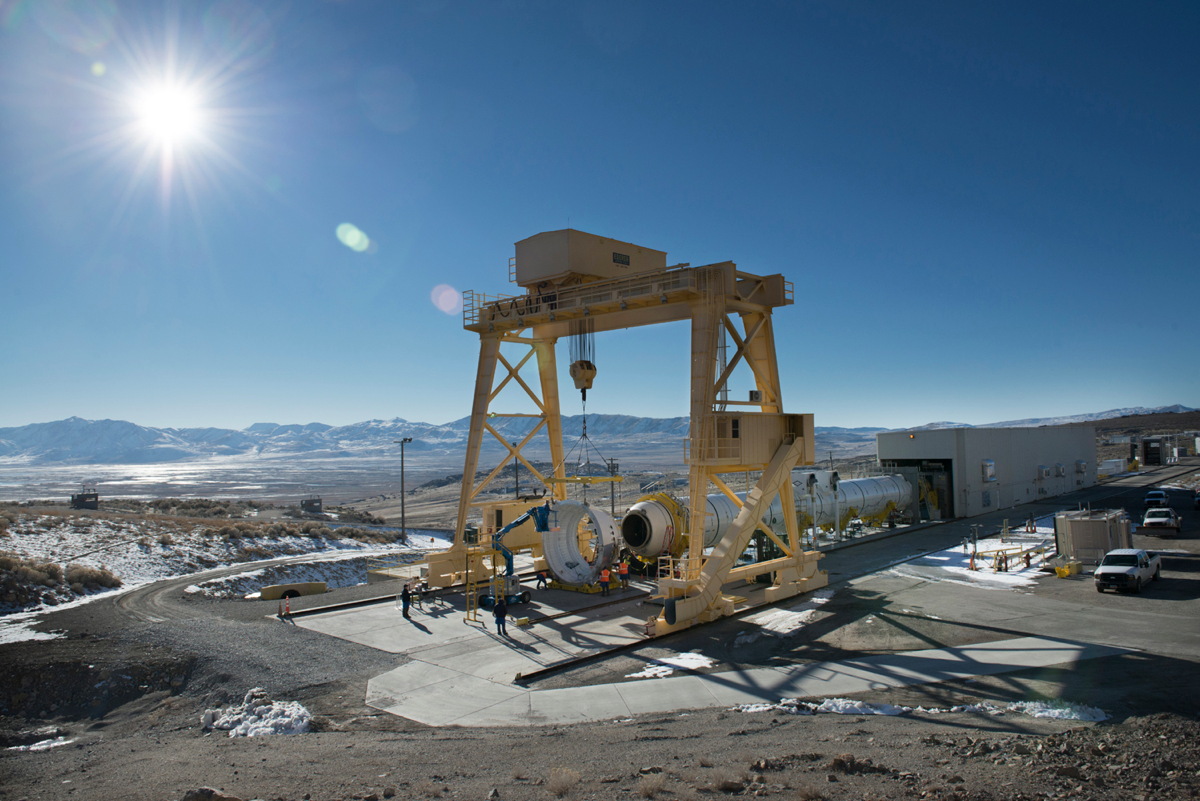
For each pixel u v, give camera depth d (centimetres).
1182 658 1888
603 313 3134
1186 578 3011
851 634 2317
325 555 5375
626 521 3500
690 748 1293
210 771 1245
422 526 8988
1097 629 2231
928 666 1919
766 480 2852
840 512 4538
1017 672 1819
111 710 2048
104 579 3900
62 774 1334
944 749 1191
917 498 5231
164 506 8731
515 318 3275
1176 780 952
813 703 1642
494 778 1131
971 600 2747
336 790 1086
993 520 5303
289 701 1838
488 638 2419
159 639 2470
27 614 3155
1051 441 6838
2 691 2139
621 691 1845
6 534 4572
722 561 2636
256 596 3766
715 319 2695
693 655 2172
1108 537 3291
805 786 973
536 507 3123
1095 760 1073
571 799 977
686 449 2689
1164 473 9381
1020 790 928
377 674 2038
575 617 2731
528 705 1755
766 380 3105
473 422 3466
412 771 1201
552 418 3794
